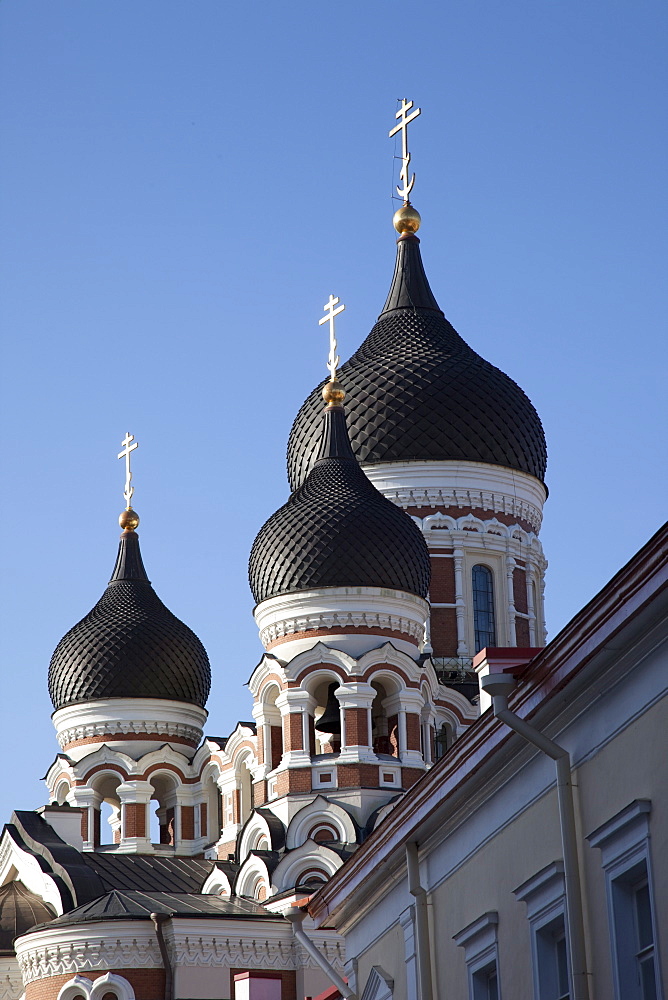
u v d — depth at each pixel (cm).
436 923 2686
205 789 6562
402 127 7381
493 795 2450
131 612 6881
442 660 6562
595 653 2003
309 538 6044
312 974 5409
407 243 7256
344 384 6919
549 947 2253
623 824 1992
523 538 6850
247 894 5797
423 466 6738
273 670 5991
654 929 1922
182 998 5272
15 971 5750
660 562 1836
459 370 6888
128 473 7350
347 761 5797
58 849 6031
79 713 6731
